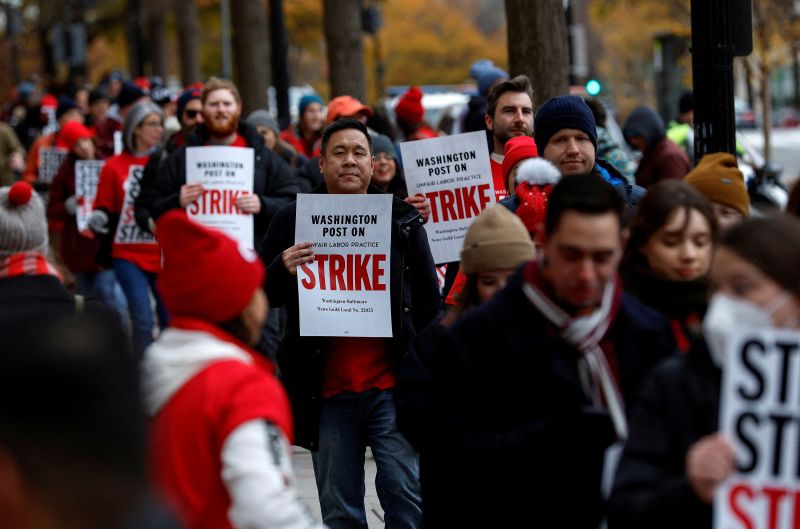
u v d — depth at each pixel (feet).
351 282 38.17
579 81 120.57
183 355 22.52
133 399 13.05
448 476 25.85
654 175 72.18
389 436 37.88
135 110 65.10
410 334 38.14
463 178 48.96
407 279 38.47
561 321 24.48
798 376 20.48
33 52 336.70
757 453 20.58
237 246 23.27
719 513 20.63
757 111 322.34
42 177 95.86
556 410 24.64
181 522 14.06
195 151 57.16
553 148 41.37
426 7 424.87
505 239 28.96
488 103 50.19
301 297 38.04
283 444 22.34
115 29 266.77
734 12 47.09
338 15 119.65
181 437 22.00
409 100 79.82
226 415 21.93
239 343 23.53
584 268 23.76
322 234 38.40
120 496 12.62
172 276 22.98
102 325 13.91
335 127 39.93
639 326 24.79
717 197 34.19
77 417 12.63
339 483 38.34
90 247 74.18
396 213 38.63
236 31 132.36
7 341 12.99
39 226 30.50
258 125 75.15
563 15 67.72
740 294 21.39
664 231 26.99
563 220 23.76
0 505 12.55
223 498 21.99
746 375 20.61
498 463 24.72
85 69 197.36
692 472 20.66
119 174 65.10
